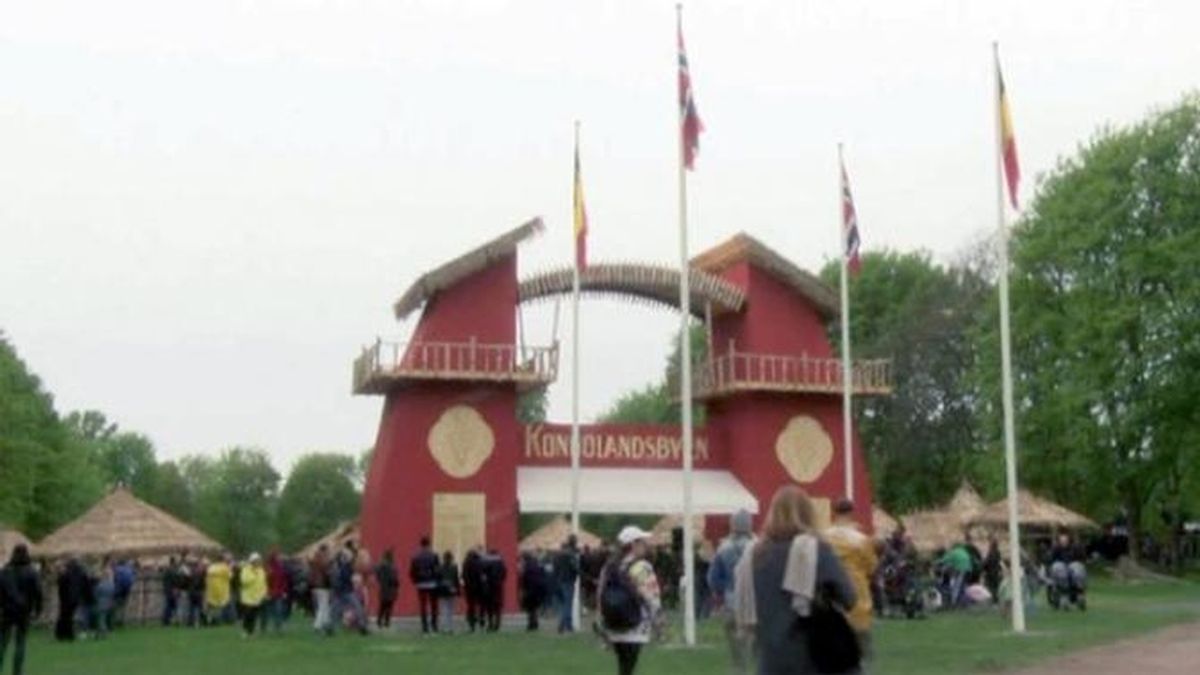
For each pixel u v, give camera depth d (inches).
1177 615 1665.8
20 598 1002.7
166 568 1961.1
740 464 2047.2
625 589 751.1
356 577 1579.7
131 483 7303.2
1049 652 1169.4
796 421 2060.8
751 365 2020.2
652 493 1969.7
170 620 1903.3
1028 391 2837.1
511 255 1951.3
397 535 1878.7
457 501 1898.4
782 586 425.4
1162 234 2684.5
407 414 1908.2
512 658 1184.8
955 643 1272.1
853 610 435.5
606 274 1969.7
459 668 1085.8
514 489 1920.5
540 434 1983.3
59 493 3863.2
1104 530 3346.5
